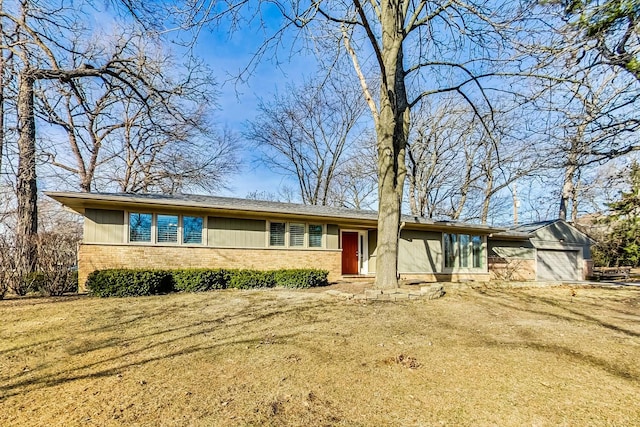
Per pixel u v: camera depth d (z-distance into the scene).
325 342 5.26
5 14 12.34
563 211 22.38
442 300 9.25
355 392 3.54
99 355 4.74
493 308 8.27
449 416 3.05
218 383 3.78
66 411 3.20
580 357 4.57
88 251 10.75
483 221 25.72
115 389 3.66
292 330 5.97
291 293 10.10
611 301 9.56
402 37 9.59
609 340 5.39
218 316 7.04
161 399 3.42
